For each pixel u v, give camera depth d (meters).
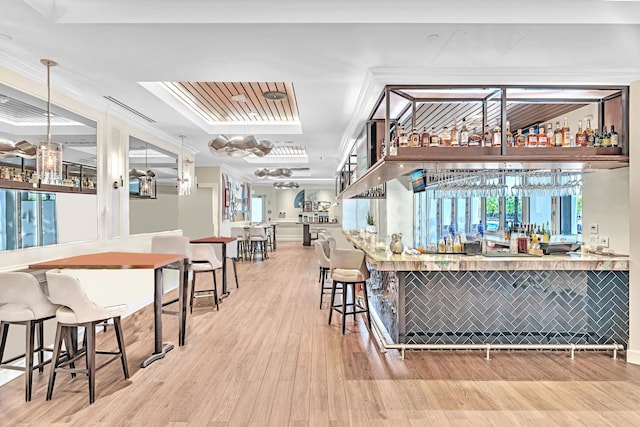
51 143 3.20
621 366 3.39
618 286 3.76
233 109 5.74
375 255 4.11
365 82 3.82
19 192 3.57
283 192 17.55
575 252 4.14
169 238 5.13
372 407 2.67
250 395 2.85
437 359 3.55
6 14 2.56
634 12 2.64
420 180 6.41
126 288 5.05
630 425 2.44
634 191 3.46
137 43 2.98
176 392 2.90
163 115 5.20
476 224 6.88
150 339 4.12
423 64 3.43
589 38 2.93
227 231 11.58
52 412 2.62
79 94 4.18
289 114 6.08
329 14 2.65
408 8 2.66
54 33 2.82
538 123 4.89
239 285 7.09
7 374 3.10
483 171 4.58
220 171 10.73
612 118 3.82
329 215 17.38
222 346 3.90
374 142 4.89
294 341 4.04
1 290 2.75
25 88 3.49
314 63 3.39
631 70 3.50
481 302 3.83
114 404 2.72
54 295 2.77
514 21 2.67
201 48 3.08
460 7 2.66
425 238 8.41
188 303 5.74
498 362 3.48
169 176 7.09
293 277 7.91
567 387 2.97
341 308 5.39
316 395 2.85
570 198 4.76
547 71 3.53
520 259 3.66
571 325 3.81
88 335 2.76
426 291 3.82
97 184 4.64
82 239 4.38
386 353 3.70
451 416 2.55
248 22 2.65
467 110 4.41
